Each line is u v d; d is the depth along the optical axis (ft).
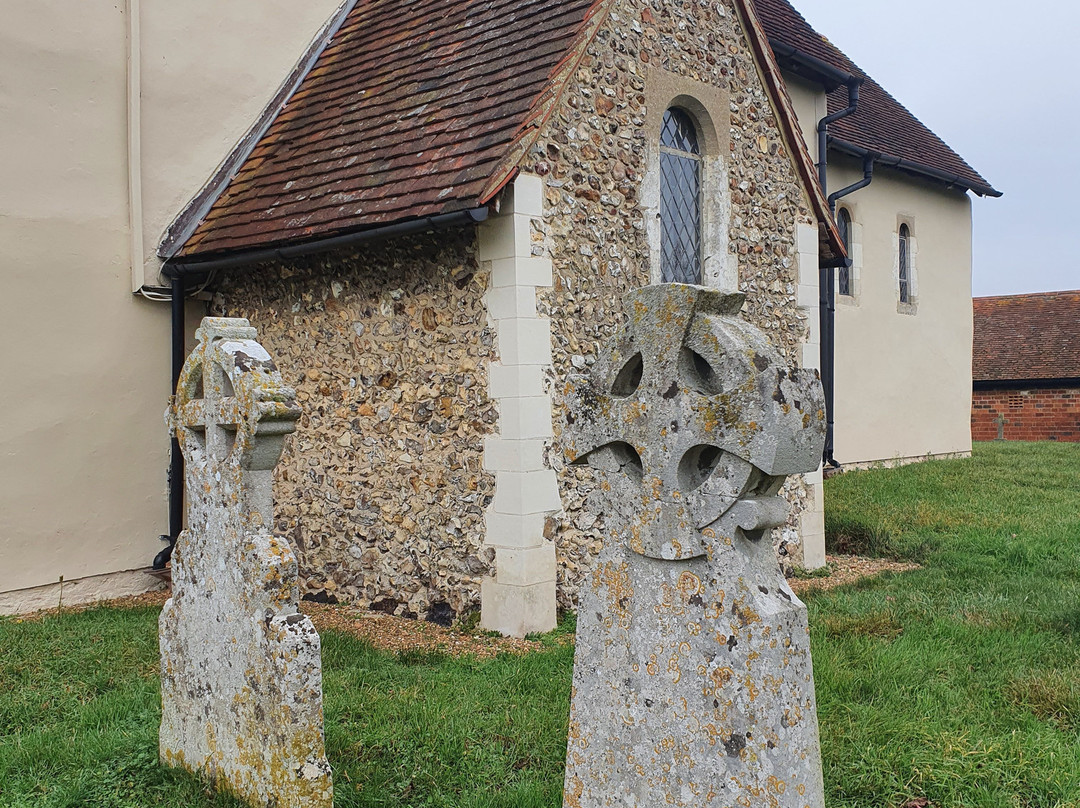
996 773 12.50
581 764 10.82
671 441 9.87
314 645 11.85
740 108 28.30
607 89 23.91
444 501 23.21
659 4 25.59
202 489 13.51
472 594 22.63
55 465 26.18
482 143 21.98
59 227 26.30
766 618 9.10
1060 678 16.01
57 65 26.27
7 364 25.21
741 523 9.30
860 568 29.14
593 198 23.52
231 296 28.84
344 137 27.20
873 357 48.57
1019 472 44.50
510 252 21.50
